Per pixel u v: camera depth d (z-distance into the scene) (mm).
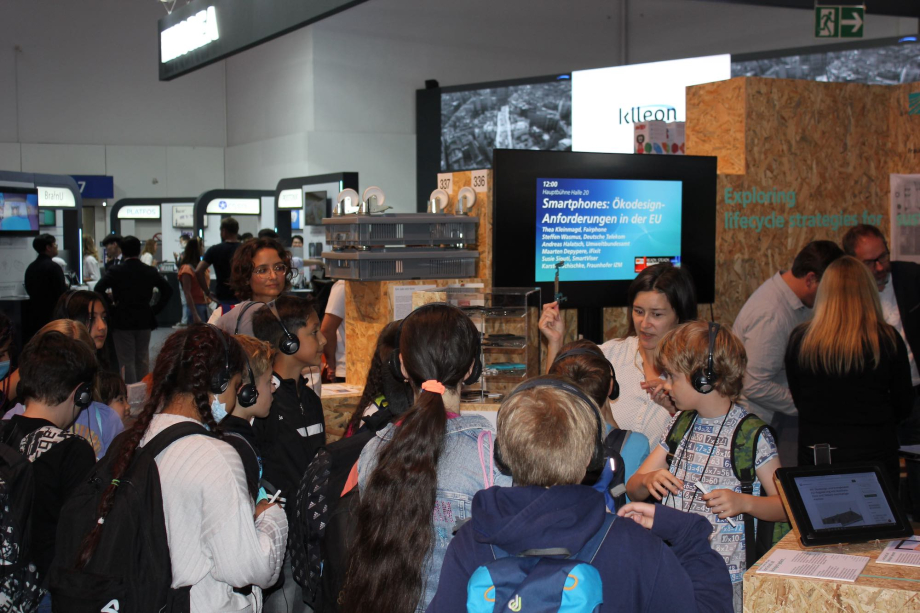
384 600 1426
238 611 1769
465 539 1324
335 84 14266
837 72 11117
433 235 3805
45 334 2264
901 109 5062
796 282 3334
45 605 2148
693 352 1990
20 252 9508
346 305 4031
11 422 2217
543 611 1113
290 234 10781
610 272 4203
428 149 14734
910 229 4801
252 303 3047
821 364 2781
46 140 16391
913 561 1715
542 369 3863
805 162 4852
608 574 1218
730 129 4738
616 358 2836
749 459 1982
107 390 2871
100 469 1748
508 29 15172
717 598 1408
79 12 16453
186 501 1676
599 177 4113
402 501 1454
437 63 14953
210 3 6938
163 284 7656
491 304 3256
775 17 12758
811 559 1738
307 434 2645
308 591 1863
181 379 1795
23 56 16109
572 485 1271
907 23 11438
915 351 3838
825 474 1875
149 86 17016
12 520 1902
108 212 17469
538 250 4012
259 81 15906
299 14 5871
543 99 13703
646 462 2143
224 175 17594
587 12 14859
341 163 14391
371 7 14414
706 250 4430
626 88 11398
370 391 2070
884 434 2768
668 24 14141
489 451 1542
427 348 1602
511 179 3912
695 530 1485
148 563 1639
